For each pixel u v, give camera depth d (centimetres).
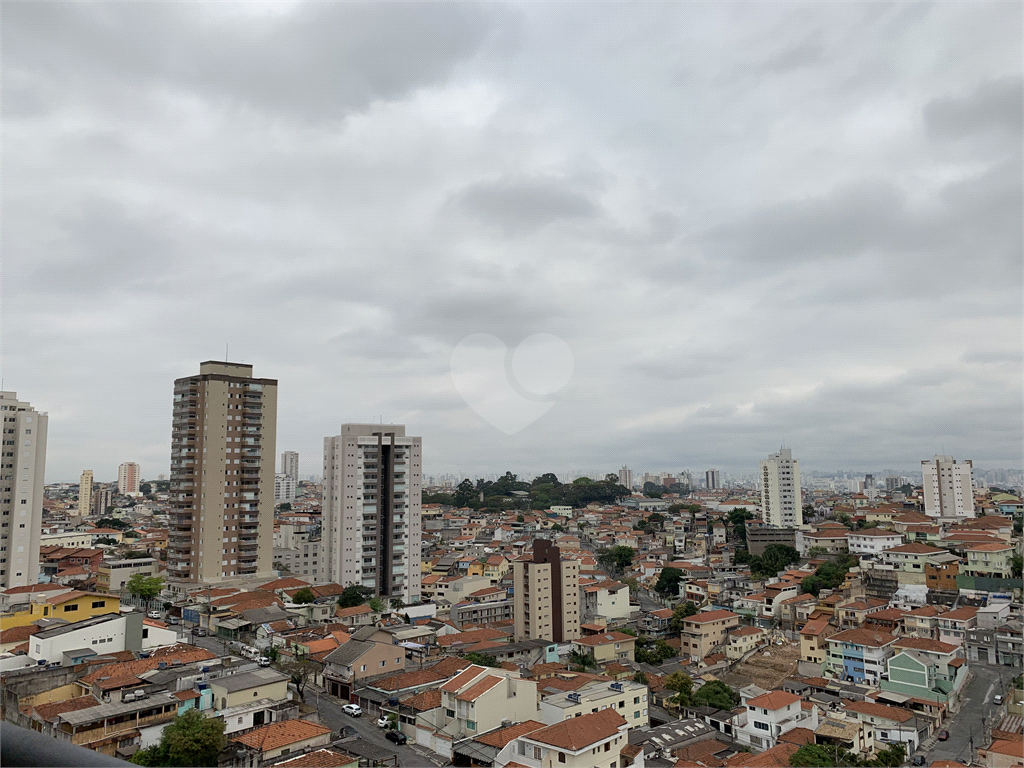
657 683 9675
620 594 13788
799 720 7769
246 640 9756
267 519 13812
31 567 12938
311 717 6512
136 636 7700
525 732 5988
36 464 13150
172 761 5056
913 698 8844
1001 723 8369
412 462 15212
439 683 7362
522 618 11694
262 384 14025
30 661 7244
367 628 8288
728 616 12238
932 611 11531
